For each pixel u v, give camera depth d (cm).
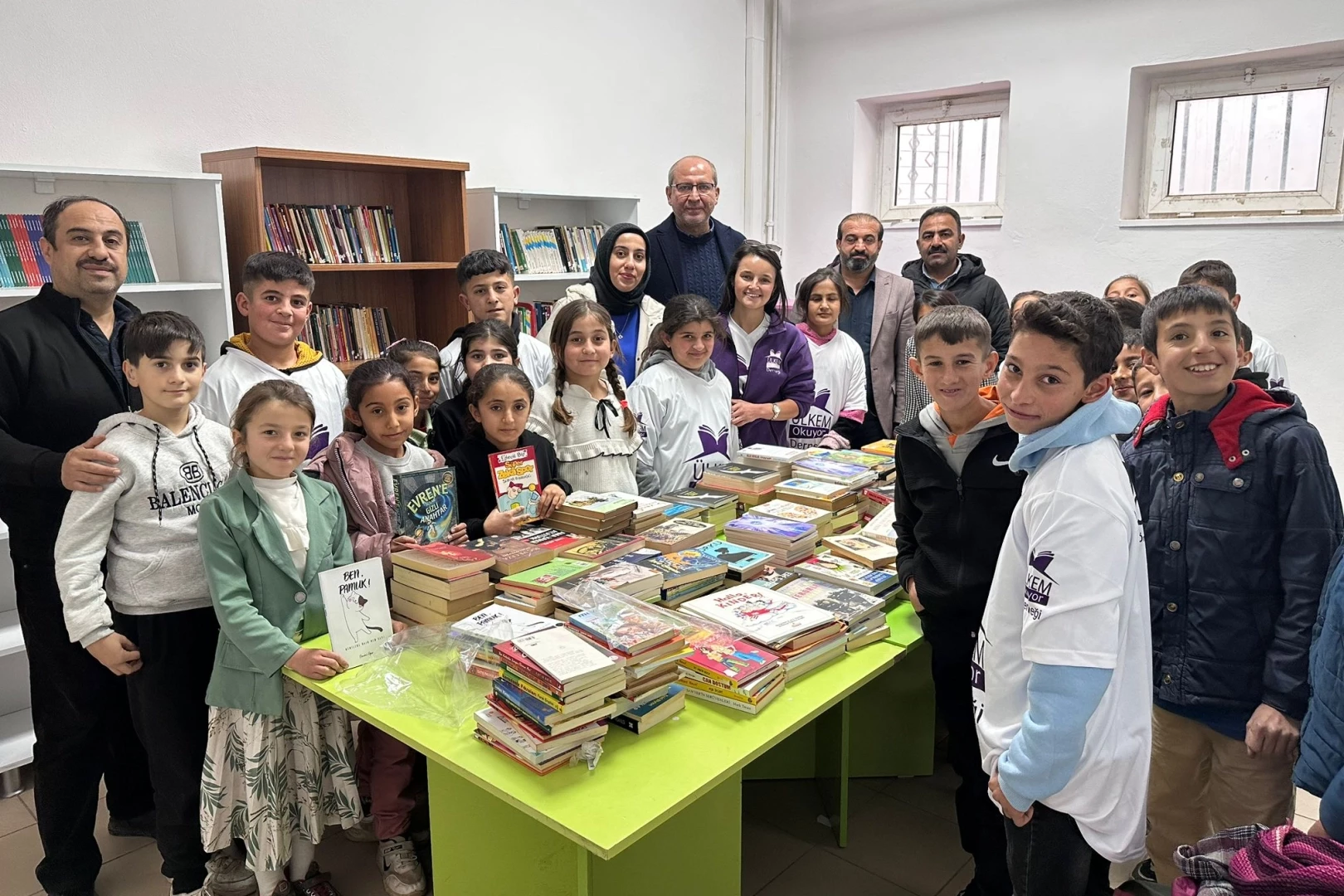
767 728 163
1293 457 162
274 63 362
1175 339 171
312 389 257
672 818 169
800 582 216
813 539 236
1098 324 134
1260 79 439
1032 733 132
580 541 222
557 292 476
